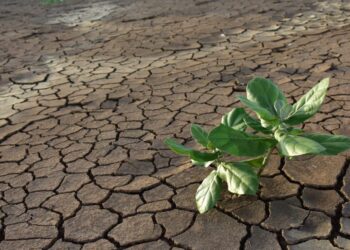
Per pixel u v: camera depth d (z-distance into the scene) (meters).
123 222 0.69
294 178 0.74
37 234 0.68
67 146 0.97
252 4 2.35
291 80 1.21
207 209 0.65
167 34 1.90
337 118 0.94
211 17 2.13
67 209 0.74
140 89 1.28
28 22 2.45
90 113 1.14
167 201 0.73
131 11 2.48
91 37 1.99
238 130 0.64
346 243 0.60
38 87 1.41
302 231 0.63
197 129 0.71
